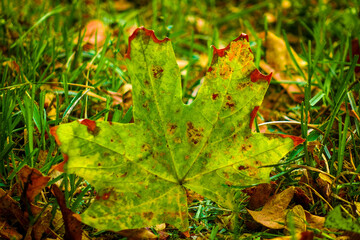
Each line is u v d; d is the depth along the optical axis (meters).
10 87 0.50
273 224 0.44
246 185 0.45
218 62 0.43
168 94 0.43
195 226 0.46
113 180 0.43
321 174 0.47
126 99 0.58
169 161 0.43
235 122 0.43
